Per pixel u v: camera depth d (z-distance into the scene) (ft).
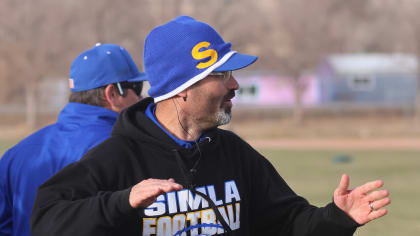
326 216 20.02
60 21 406.82
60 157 25.36
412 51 424.87
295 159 179.63
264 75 411.75
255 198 21.85
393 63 406.00
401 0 481.46
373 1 641.81
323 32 429.38
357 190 19.51
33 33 402.52
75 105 26.94
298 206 21.62
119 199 17.25
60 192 18.74
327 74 409.08
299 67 393.29
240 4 427.33
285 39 415.85
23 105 411.13
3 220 25.80
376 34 618.44
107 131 26.17
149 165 19.60
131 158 19.49
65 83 418.51
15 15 400.88
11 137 312.71
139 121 20.17
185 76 20.03
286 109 399.65
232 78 20.86
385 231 70.08
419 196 99.35
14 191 25.52
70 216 17.80
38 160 25.45
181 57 20.02
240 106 401.90
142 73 28.27
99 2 399.65
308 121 377.30
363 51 614.75
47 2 405.80
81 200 18.12
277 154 200.54
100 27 400.88
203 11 398.42
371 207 19.29
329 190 107.55
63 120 26.73
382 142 280.51
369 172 140.26
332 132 327.67
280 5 433.48
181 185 18.07
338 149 231.09
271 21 433.48
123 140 19.79
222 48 20.35
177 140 20.22
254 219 22.07
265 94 412.57
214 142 20.48
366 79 404.16
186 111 20.49
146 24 399.65
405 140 291.38
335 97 407.85
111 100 27.50
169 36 20.18
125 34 404.98
